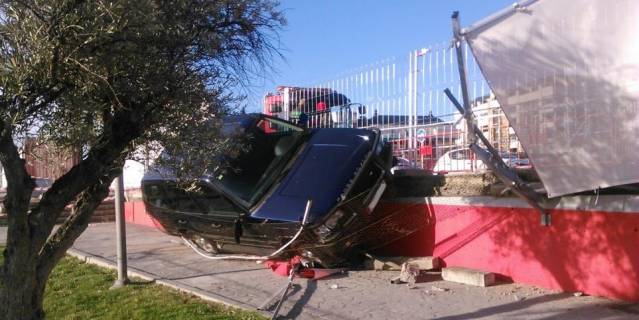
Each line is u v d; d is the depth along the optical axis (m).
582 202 6.94
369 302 7.21
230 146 4.97
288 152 9.30
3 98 3.51
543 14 5.62
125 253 8.73
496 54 5.82
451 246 8.78
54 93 3.75
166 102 4.32
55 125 3.99
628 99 5.41
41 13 3.45
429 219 9.09
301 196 8.34
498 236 8.05
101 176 4.35
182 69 4.35
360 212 8.50
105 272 9.62
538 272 7.50
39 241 4.07
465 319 6.36
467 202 8.52
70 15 3.45
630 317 6.04
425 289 7.80
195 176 4.70
